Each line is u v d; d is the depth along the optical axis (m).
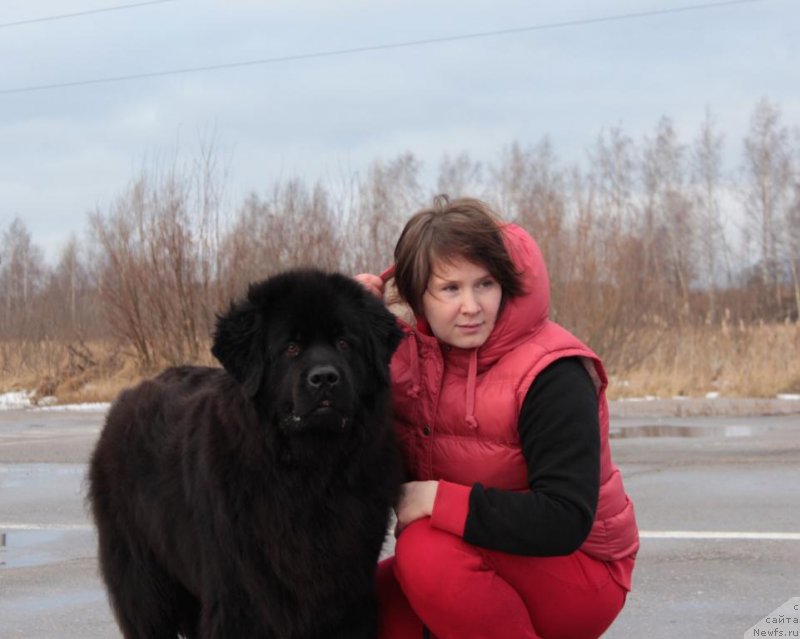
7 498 8.36
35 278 28.91
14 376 19.22
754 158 46.00
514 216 18.98
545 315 3.75
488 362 3.72
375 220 17.75
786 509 7.45
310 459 3.58
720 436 11.41
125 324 18.06
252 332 3.72
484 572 3.59
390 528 3.86
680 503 7.70
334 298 3.74
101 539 4.48
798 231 44.81
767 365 16.89
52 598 5.49
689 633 4.77
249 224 17.75
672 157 45.03
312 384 3.48
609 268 17.92
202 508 3.75
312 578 3.60
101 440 4.57
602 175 40.47
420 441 3.89
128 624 4.40
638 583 5.57
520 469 3.71
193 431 3.96
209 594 3.76
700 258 44.97
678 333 18.69
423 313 3.88
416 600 3.66
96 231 18.31
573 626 3.78
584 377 3.64
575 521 3.46
